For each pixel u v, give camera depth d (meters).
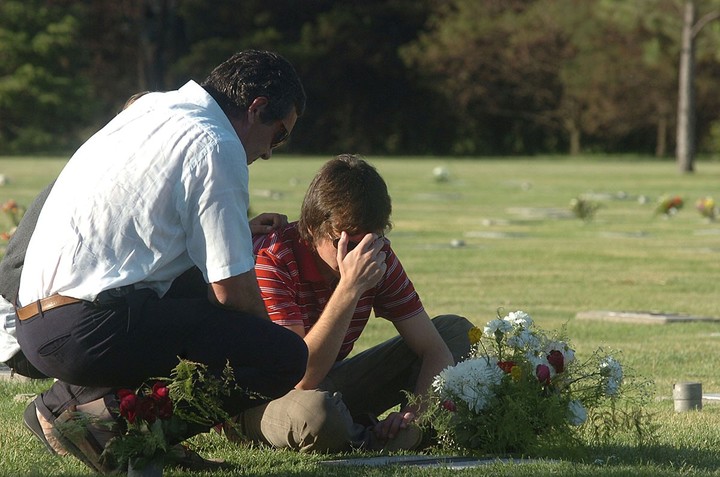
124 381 8.04
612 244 35.78
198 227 7.83
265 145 8.54
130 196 7.81
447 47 127.25
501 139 138.75
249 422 9.48
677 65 117.38
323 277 9.50
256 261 9.45
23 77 116.81
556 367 9.34
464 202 54.72
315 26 130.12
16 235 8.56
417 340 9.73
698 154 130.62
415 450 9.52
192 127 7.95
